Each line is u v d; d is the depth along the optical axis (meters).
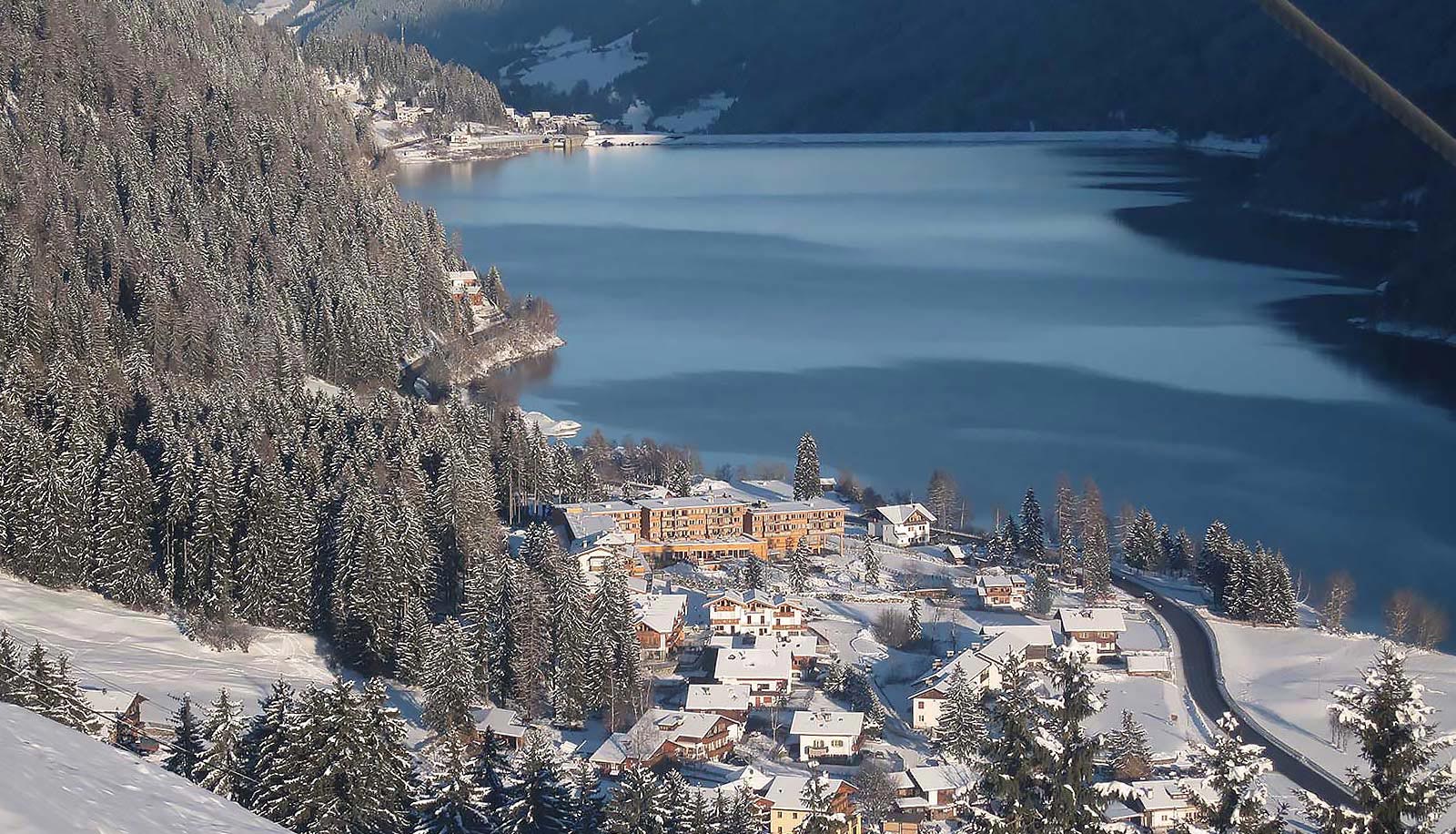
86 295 186.75
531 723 101.81
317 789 71.56
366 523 117.00
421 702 109.06
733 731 105.62
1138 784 83.06
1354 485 194.12
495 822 73.38
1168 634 131.38
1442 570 161.38
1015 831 40.88
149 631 114.56
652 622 122.19
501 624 111.38
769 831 89.31
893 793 92.50
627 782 75.50
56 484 120.31
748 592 132.12
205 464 127.31
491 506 145.00
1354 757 104.62
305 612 118.75
